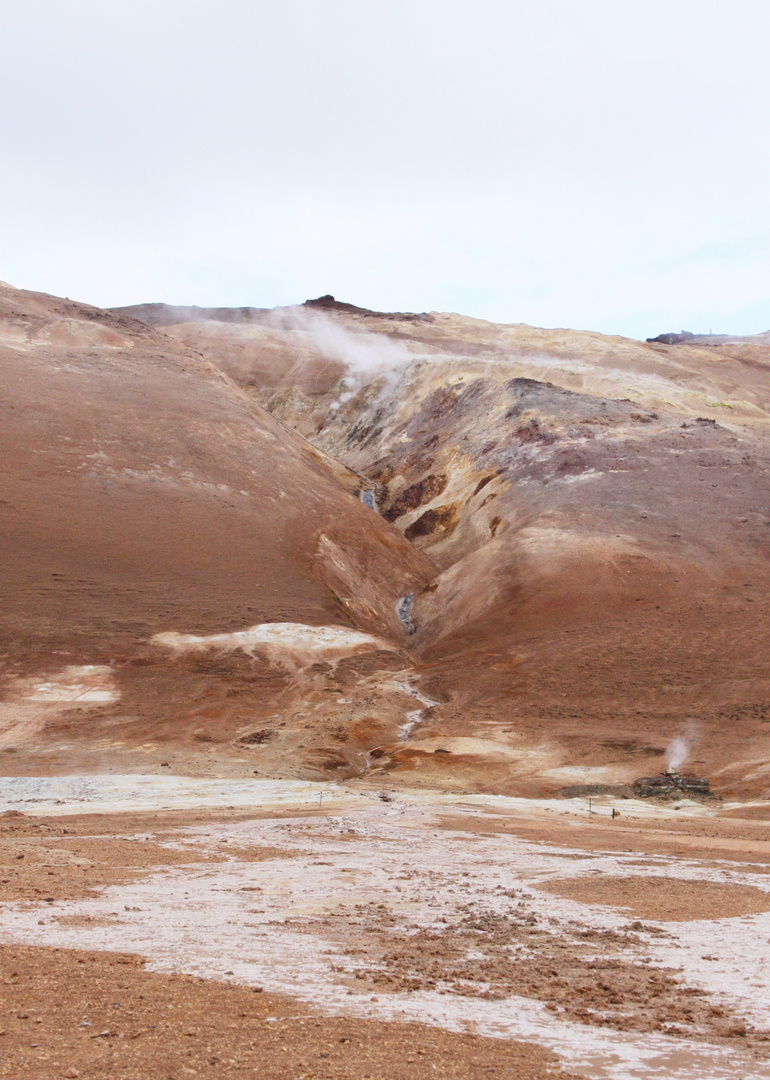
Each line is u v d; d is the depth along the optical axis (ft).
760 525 229.45
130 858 55.06
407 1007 24.84
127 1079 17.78
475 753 130.31
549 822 87.35
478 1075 19.34
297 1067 19.01
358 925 37.29
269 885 47.06
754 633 167.94
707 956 33.04
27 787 109.91
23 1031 20.56
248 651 179.73
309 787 111.86
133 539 214.48
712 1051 22.03
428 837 71.61
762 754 119.96
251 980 26.86
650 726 136.05
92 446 248.11
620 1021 24.56
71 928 33.50
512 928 37.78
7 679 160.15
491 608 207.41
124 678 165.07
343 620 206.18
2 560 194.70
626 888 48.60
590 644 173.17
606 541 220.02
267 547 229.66
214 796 104.63
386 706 154.81
